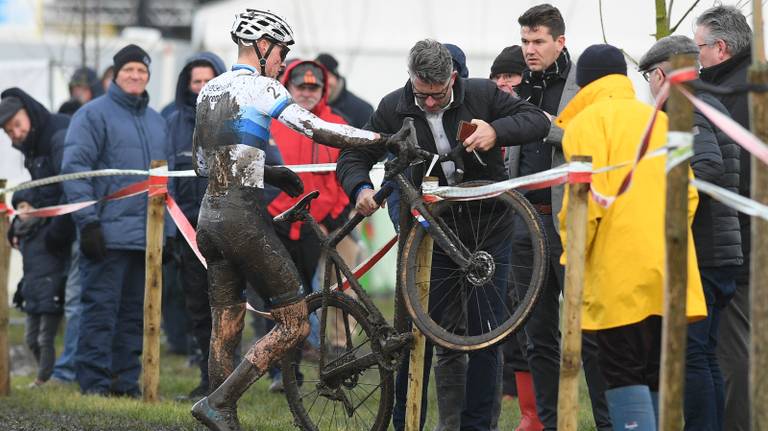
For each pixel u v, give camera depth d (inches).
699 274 685.3
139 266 1074.1
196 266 1030.4
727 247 706.2
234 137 706.2
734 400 765.3
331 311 864.9
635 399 633.6
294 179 759.7
